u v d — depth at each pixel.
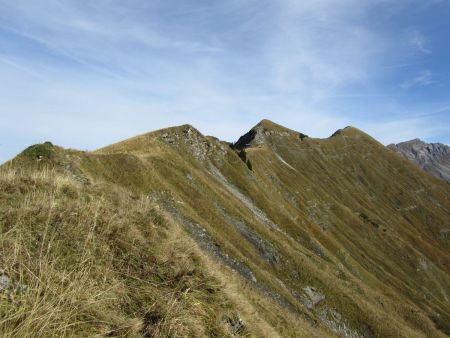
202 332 8.11
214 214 50.97
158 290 8.49
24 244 7.19
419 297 118.94
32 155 28.91
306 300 50.69
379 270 128.38
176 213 40.66
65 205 9.70
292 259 55.50
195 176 58.31
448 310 122.31
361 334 52.59
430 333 72.06
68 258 7.71
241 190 81.44
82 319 6.33
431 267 148.50
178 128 81.81
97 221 9.62
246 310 10.99
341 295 55.53
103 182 14.06
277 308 29.66
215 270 11.20
